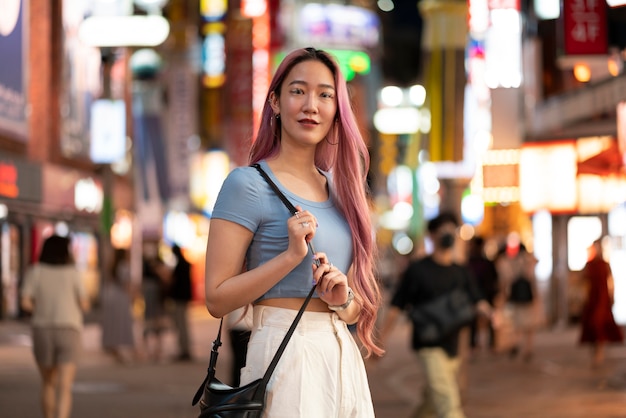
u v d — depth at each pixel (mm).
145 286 22422
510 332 21875
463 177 42906
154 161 52688
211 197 56875
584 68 28078
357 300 4422
